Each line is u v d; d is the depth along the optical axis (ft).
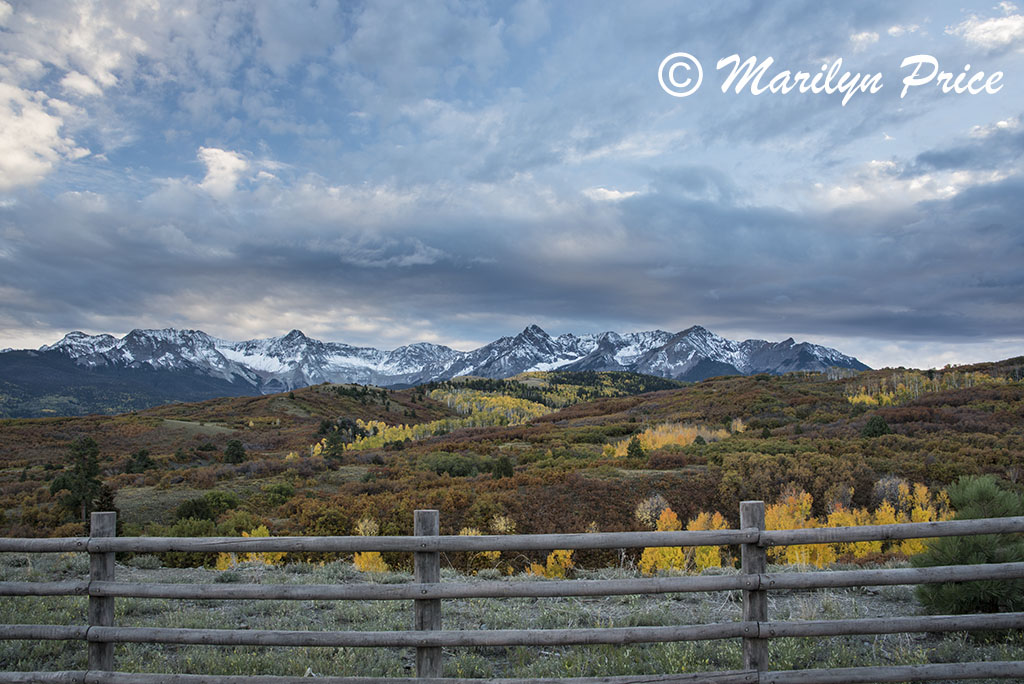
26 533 97.09
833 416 218.59
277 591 14.34
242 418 475.72
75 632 14.87
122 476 171.22
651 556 60.23
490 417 556.10
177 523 96.22
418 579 14.32
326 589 14.25
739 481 120.06
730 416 262.47
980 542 19.63
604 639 13.99
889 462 126.11
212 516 108.27
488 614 20.75
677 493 118.73
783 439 182.09
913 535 13.96
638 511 107.76
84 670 15.87
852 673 13.88
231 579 30.48
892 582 14.15
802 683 13.83
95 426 344.08
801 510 100.89
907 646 17.60
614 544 14.20
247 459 230.07
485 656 17.57
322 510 105.91
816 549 54.08
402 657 17.56
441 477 153.89
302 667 15.98
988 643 17.80
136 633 14.73
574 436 239.30
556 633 14.02
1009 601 19.11
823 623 14.19
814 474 120.57
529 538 14.24
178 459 225.15
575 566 65.05
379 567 53.57
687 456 154.20
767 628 14.15
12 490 157.28
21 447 271.28
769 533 14.32
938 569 14.07
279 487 141.28
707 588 14.12
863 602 22.86
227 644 14.44
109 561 15.11
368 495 129.80
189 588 14.55
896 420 189.78
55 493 137.69
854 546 63.77
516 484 123.54
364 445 322.96
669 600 23.63
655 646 17.63
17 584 14.80
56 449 271.69
